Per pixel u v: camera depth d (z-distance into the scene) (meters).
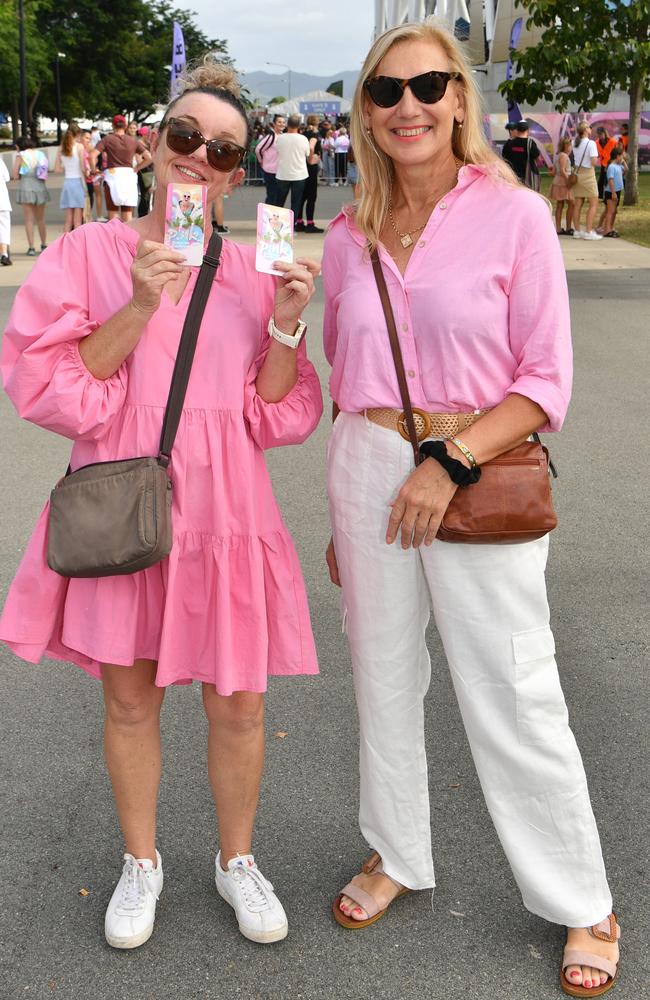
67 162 15.68
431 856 2.72
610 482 5.83
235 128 2.36
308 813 3.06
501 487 2.23
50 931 2.60
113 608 2.39
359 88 2.31
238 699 2.52
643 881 2.74
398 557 2.38
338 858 2.87
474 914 2.65
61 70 71.44
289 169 16.94
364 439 2.35
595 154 17.08
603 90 17.95
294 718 3.59
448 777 3.22
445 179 2.32
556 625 4.21
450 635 2.36
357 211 2.35
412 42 2.24
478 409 2.28
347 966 2.48
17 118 62.41
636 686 3.76
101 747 3.42
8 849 2.91
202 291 2.35
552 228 2.22
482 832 2.96
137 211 16.75
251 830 2.67
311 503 5.60
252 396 2.43
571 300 11.48
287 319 2.34
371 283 2.30
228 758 2.57
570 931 2.48
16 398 2.32
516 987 2.41
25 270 13.59
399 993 2.40
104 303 2.37
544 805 2.41
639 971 2.45
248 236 15.88
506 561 2.29
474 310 2.19
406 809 2.59
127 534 2.27
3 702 3.71
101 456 2.40
